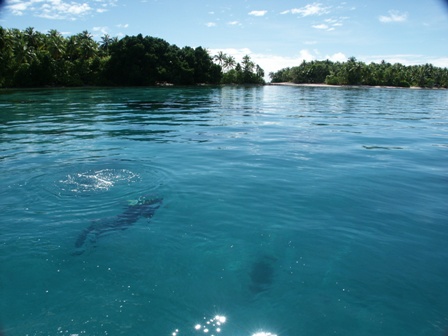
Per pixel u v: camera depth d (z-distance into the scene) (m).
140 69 61.34
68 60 60.28
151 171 7.54
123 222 5.09
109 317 3.16
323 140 11.49
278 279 3.78
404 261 4.17
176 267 3.97
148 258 4.15
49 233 4.72
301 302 3.42
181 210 5.54
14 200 5.84
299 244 4.54
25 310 3.24
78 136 11.62
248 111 21.22
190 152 9.42
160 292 3.53
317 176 7.42
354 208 5.72
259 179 7.14
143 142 10.71
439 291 3.62
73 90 44.62
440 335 3.02
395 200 6.09
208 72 75.25
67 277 3.75
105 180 6.89
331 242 4.61
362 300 3.46
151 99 30.38
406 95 51.72
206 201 5.92
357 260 4.18
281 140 11.37
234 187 6.62
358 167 8.19
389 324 3.14
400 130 14.09
